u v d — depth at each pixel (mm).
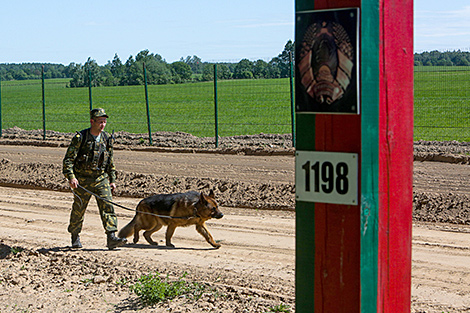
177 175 14375
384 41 2729
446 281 6750
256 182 12922
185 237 9711
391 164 2842
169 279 7148
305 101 2775
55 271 7668
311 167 2799
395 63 2812
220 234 9648
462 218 9867
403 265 2984
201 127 26500
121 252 8664
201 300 6223
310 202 2822
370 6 2627
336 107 2678
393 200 2877
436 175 12461
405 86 2902
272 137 18938
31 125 31281
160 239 9688
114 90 62062
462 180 11930
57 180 14953
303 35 2740
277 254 8234
